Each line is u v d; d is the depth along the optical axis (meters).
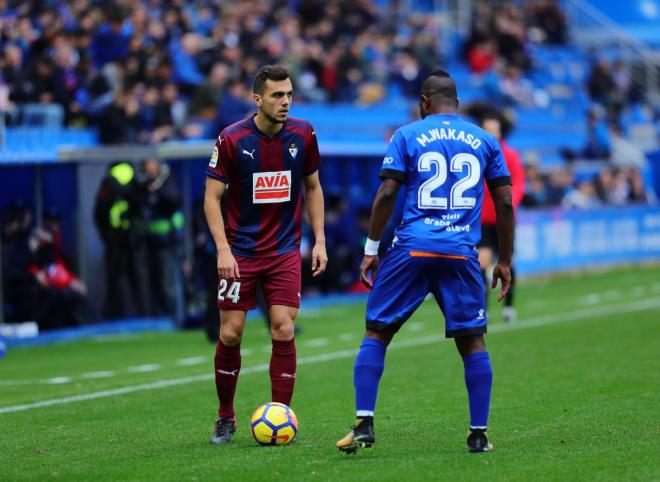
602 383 33.34
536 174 79.69
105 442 26.36
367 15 94.06
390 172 22.98
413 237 22.98
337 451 24.12
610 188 87.81
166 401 32.59
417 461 22.66
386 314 23.12
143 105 65.38
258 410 25.30
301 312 60.25
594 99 108.50
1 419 30.06
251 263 25.50
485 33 102.19
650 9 121.25
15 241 51.88
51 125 62.62
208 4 84.69
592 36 118.00
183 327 54.88
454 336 23.08
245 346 46.38
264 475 21.75
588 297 63.53
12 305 51.66
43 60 62.88
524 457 22.78
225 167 25.16
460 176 23.12
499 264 23.84
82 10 70.56
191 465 23.02
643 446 23.80
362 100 88.00
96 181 55.12
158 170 54.44
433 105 23.67
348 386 34.66
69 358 45.09
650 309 55.75
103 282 54.94
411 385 34.44
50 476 22.45
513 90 101.31
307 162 25.86
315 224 26.03
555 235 76.94
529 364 38.09
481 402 23.25
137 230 54.81
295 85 81.88
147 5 78.00
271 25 85.88
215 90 70.62
